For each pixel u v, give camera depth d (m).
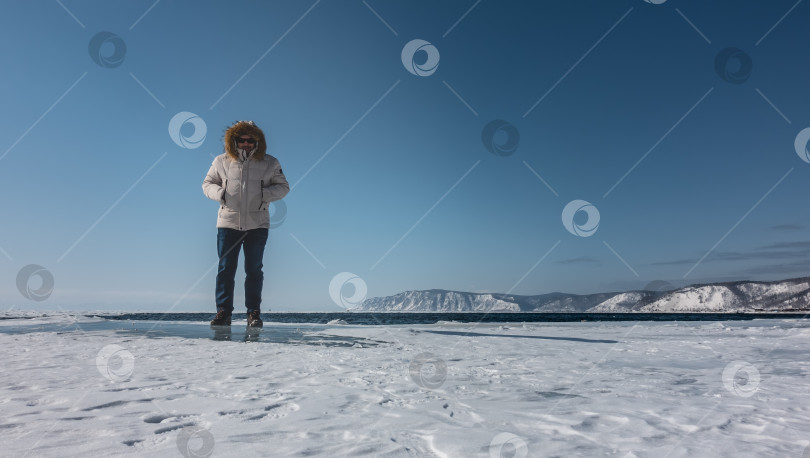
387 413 1.46
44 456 1.00
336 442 1.14
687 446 1.12
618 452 1.07
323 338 4.32
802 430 1.26
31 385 1.89
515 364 2.72
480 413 1.47
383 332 4.97
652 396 1.77
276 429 1.25
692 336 4.91
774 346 3.85
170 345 3.55
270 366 2.50
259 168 5.48
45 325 5.88
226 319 5.48
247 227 5.49
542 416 1.44
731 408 1.55
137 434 1.19
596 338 4.62
